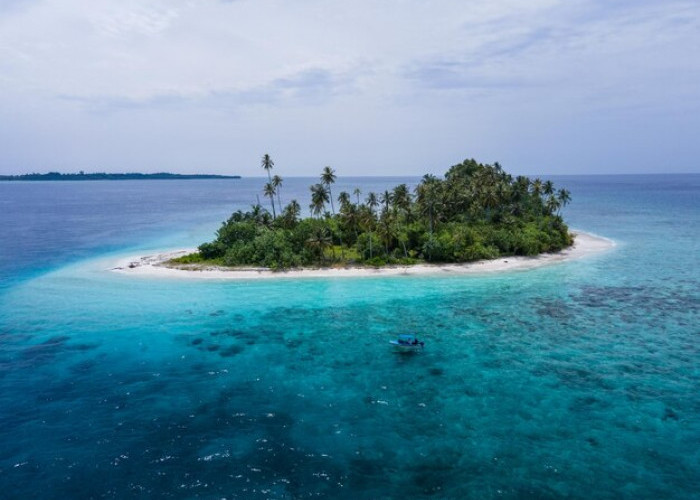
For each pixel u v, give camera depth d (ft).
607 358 146.00
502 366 140.56
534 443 99.50
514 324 179.63
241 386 128.06
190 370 138.72
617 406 115.34
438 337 166.50
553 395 121.49
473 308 201.57
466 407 115.55
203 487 85.51
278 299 217.15
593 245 358.02
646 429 104.99
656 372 135.33
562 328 174.09
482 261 296.30
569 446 98.43
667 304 204.13
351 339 165.27
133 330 173.99
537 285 240.32
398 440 101.19
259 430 105.40
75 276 260.42
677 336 164.55
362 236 308.19
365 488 85.30
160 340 163.63
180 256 318.24
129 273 266.77
